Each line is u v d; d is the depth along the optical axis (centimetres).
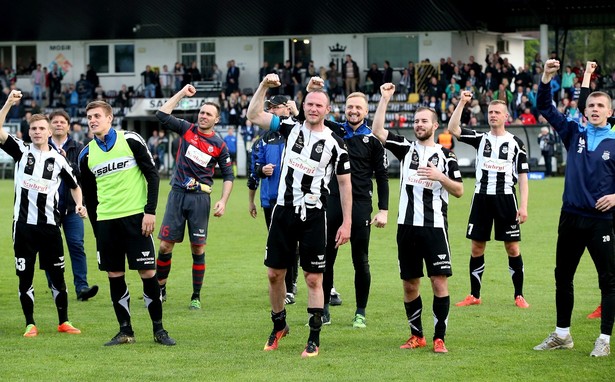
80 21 7650
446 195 1516
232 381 1316
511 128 6241
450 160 1518
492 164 1917
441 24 7250
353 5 7125
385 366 1399
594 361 1427
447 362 1423
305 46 7681
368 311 1858
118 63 7981
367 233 1719
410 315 1532
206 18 7506
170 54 7875
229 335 1641
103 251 1562
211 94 7188
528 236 3048
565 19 7444
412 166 1515
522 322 1738
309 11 7281
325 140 1443
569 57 11056
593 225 1473
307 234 1452
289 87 7062
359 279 1712
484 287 2139
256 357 1466
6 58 8125
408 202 1509
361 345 1553
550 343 1509
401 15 7169
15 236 1638
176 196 1948
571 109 6072
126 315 1580
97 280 2292
